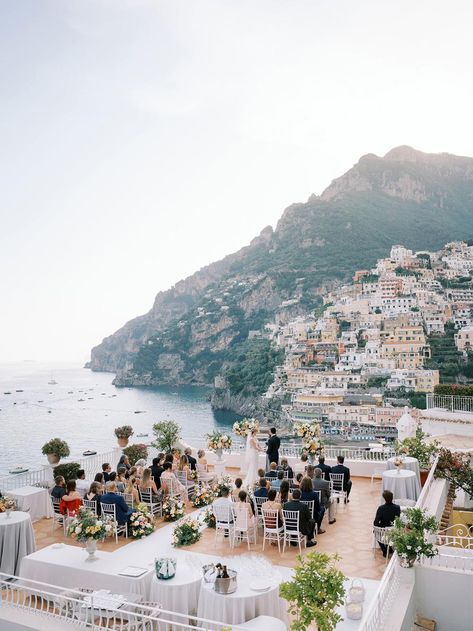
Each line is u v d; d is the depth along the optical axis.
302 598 7.13
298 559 7.49
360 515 14.06
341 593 7.19
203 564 10.14
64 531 13.14
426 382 169.75
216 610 8.18
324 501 13.17
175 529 12.05
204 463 16.81
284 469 14.62
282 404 183.88
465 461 17.22
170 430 20.11
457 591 9.45
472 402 25.30
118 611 8.12
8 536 10.94
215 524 13.03
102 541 12.24
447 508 16.36
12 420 183.38
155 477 14.66
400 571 9.55
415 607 9.60
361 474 18.47
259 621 7.86
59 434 154.12
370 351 190.88
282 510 11.47
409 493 14.20
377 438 155.75
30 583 10.03
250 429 16.11
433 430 25.77
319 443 16.91
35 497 14.31
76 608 8.89
